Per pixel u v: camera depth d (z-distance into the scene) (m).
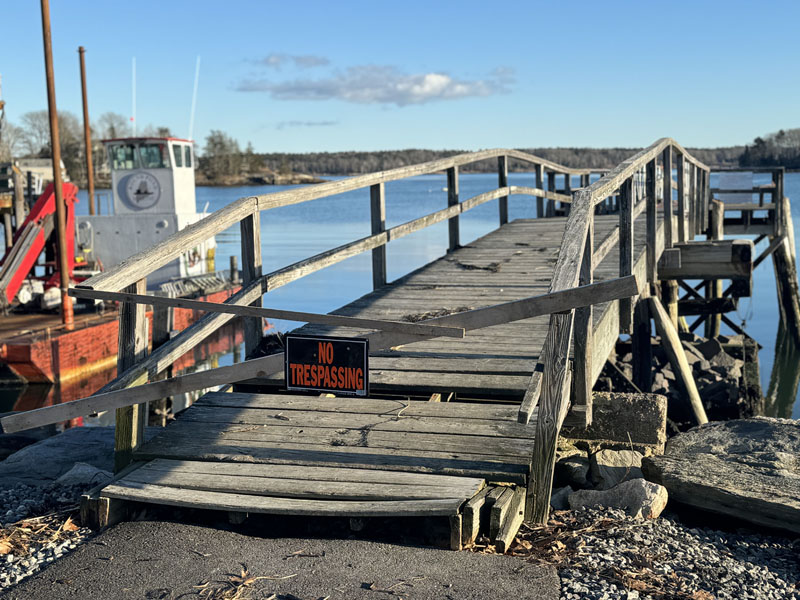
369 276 33.41
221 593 3.77
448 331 4.34
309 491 4.53
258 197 6.36
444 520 4.58
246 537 4.41
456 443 5.00
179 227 25.78
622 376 12.27
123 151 25.91
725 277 11.73
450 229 11.43
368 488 4.53
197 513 4.84
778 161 117.00
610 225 13.02
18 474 5.91
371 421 5.39
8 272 20.47
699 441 6.04
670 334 11.22
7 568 4.16
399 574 3.96
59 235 18.66
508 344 6.62
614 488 5.11
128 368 5.04
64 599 3.75
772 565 4.35
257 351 6.57
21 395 17.00
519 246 11.53
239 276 26.16
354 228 67.75
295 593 3.76
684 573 4.09
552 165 16.64
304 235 59.00
